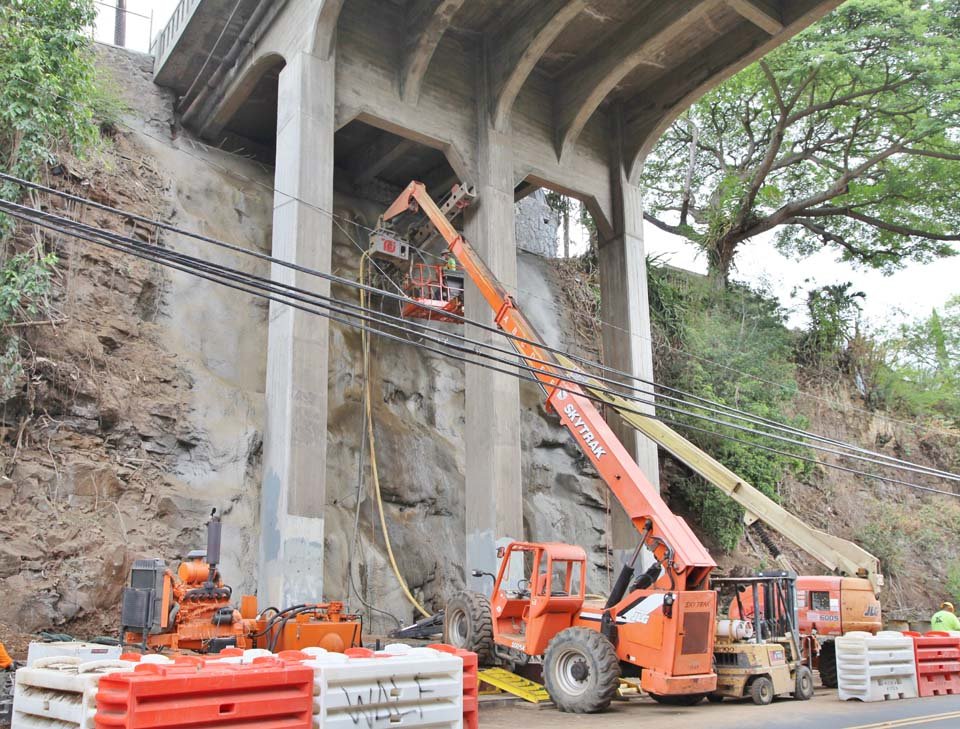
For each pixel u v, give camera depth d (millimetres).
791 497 35656
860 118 35781
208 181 25953
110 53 26469
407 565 24266
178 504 20516
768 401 34562
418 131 24109
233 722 6164
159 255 10188
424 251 28328
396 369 27938
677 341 34594
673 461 32031
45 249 20625
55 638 16109
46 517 18344
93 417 20000
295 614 14281
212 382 22688
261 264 25750
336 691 6824
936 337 48844
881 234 40562
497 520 21844
